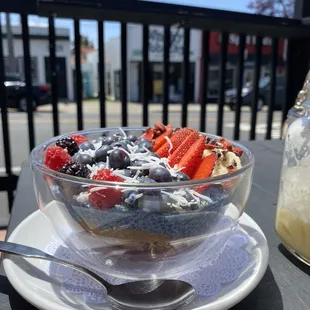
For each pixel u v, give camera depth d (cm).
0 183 164
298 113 60
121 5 158
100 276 49
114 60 1587
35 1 159
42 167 48
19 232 59
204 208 46
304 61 213
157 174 47
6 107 162
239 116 217
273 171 104
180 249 48
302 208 55
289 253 60
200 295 45
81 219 46
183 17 171
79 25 172
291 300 48
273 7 1123
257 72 214
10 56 1088
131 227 45
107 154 54
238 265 52
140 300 44
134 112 993
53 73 171
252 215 74
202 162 54
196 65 1279
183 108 202
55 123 177
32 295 44
